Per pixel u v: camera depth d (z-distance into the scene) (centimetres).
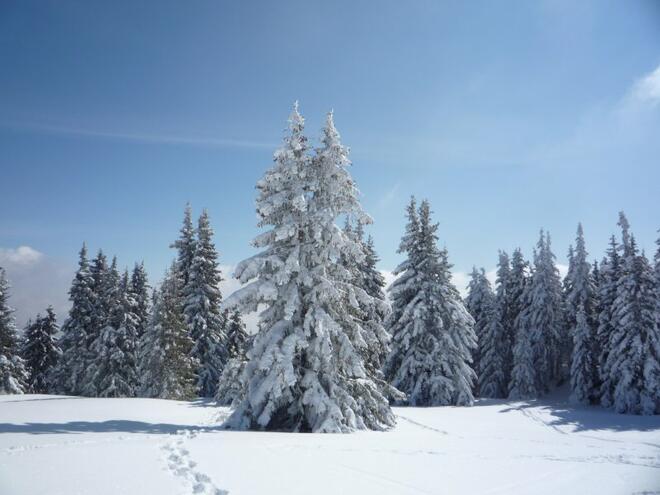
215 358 3888
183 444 1188
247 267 1817
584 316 4356
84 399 2811
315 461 1030
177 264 4047
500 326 4997
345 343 1847
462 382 3434
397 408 3092
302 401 1752
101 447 1098
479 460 1174
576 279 4741
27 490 706
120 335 4103
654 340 3438
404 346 3500
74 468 857
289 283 1878
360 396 1952
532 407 3597
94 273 5016
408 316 3481
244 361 1945
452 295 3638
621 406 3472
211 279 4072
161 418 1995
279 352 1712
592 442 1892
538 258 5031
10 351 4369
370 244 3781
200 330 3881
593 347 4344
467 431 2111
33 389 4975
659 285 3612
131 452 1044
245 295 1789
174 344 3434
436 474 964
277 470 915
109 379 3962
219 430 1622
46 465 873
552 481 957
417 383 3400
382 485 846
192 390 3488
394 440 1530
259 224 1916
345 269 1923
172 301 3534
